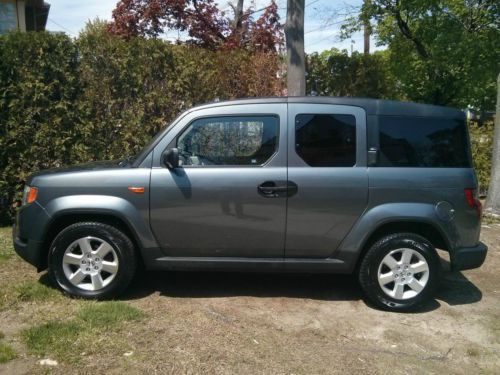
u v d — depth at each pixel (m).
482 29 11.45
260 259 4.58
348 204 4.46
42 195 4.52
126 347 3.75
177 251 4.57
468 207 4.57
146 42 7.52
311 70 9.72
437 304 4.84
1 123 6.96
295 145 4.50
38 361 3.52
